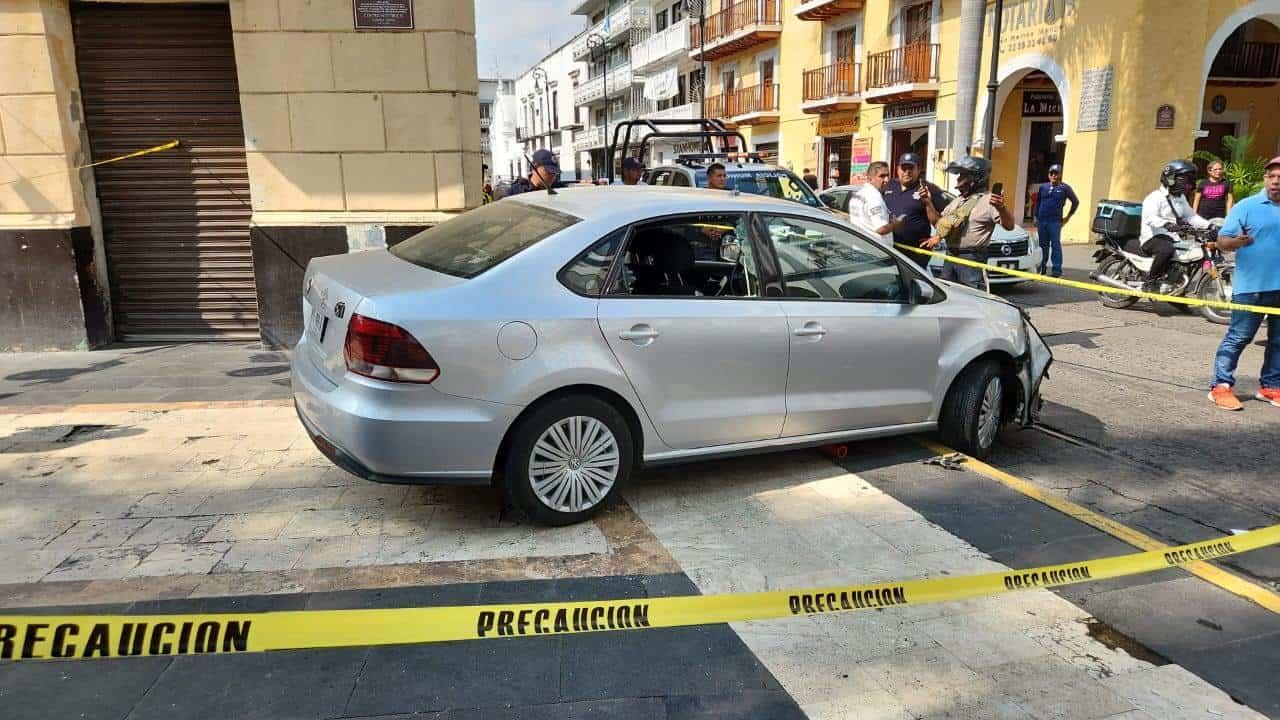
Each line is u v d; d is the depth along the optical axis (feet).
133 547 12.19
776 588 11.44
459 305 11.66
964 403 16.22
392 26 23.13
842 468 16.02
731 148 46.68
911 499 14.57
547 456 12.56
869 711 9.04
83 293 24.04
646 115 150.30
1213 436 18.31
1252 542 12.86
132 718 8.58
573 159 204.74
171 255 25.04
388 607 10.75
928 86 72.64
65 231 23.43
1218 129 70.49
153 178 24.49
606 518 13.51
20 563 11.66
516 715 8.82
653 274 13.48
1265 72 66.95
